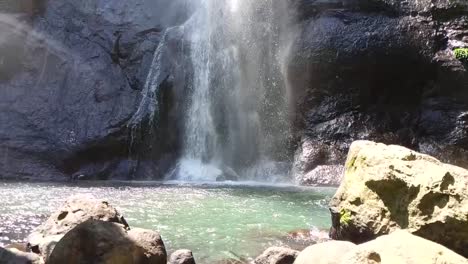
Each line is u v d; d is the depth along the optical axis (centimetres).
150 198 1020
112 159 1725
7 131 1723
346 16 1652
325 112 1659
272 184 1498
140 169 1720
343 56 1625
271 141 1712
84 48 1877
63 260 455
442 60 1580
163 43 1844
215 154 1781
